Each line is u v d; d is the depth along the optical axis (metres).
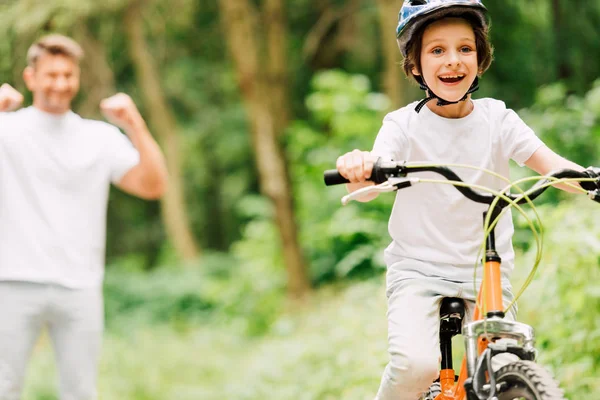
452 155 3.88
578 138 10.41
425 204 3.87
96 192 5.17
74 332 5.03
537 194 3.39
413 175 3.87
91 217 5.14
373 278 11.80
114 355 12.62
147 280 18.69
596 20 13.83
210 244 26.39
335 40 17.62
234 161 23.45
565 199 8.60
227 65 21.45
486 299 3.37
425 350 3.64
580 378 5.58
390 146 3.84
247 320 14.23
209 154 23.89
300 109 19.09
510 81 15.75
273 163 14.67
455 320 3.92
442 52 3.74
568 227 6.16
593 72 13.74
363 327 8.54
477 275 3.84
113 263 26.45
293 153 15.06
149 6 17.06
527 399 3.01
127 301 17.89
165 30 18.91
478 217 3.86
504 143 3.93
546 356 5.92
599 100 10.64
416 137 3.92
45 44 5.12
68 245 5.01
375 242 12.04
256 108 14.94
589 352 5.78
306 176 14.45
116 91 21.73
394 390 3.71
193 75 21.88
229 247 25.66
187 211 25.72
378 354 7.25
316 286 14.53
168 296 17.61
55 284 4.96
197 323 16.20
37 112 5.14
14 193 5.00
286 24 18.44
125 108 5.19
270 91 15.80
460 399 3.62
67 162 5.08
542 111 11.35
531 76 15.50
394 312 3.79
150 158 5.23
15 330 4.91
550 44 14.73
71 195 5.09
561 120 10.50
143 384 11.18
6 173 5.01
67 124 5.19
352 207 12.65
